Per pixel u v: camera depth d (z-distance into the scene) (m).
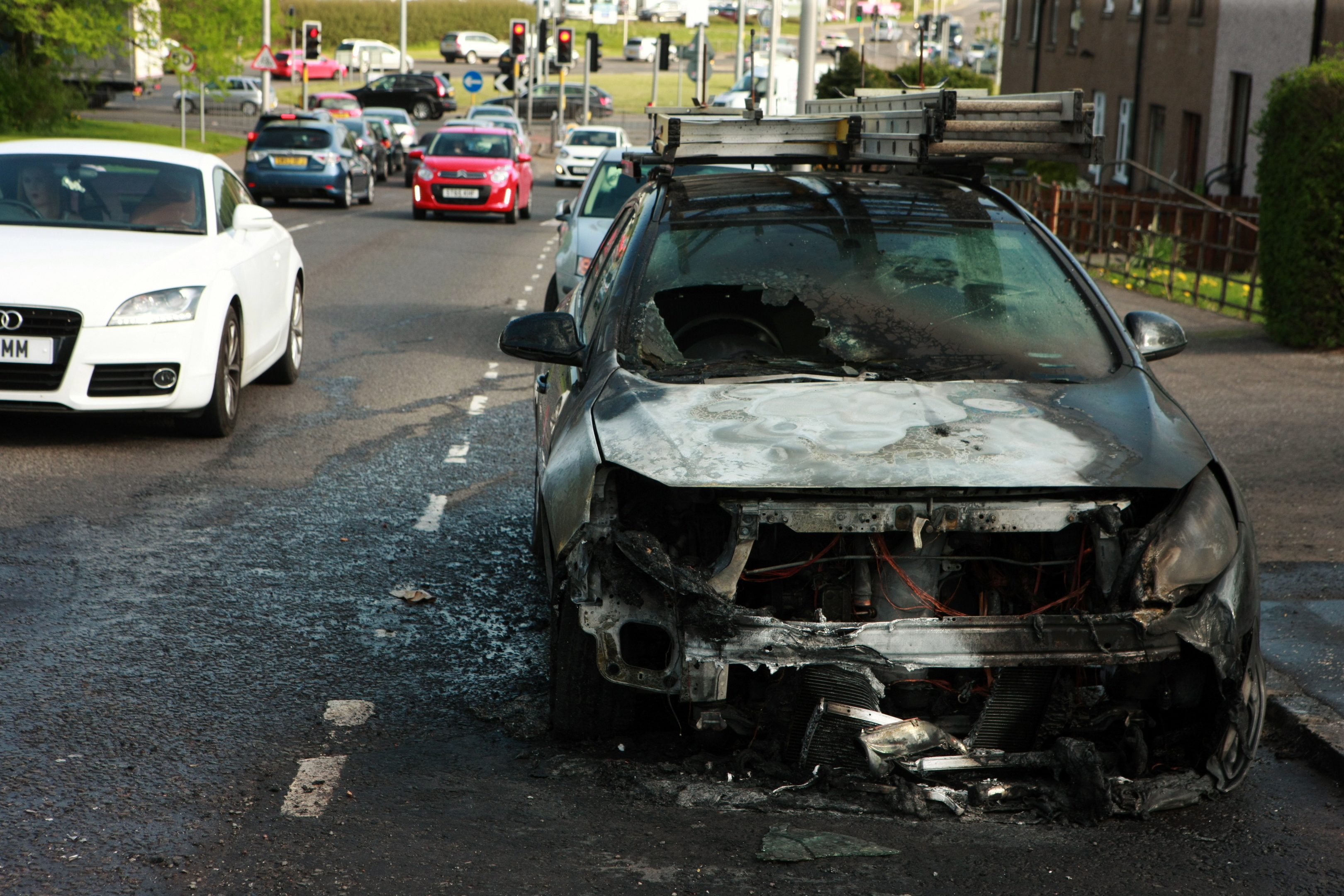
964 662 4.52
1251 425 12.03
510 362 15.12
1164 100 40.25
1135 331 6.23
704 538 4.98
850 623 4.58
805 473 4.68
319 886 4.27
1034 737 4.75
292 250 13.45
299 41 127.88
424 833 4.62
